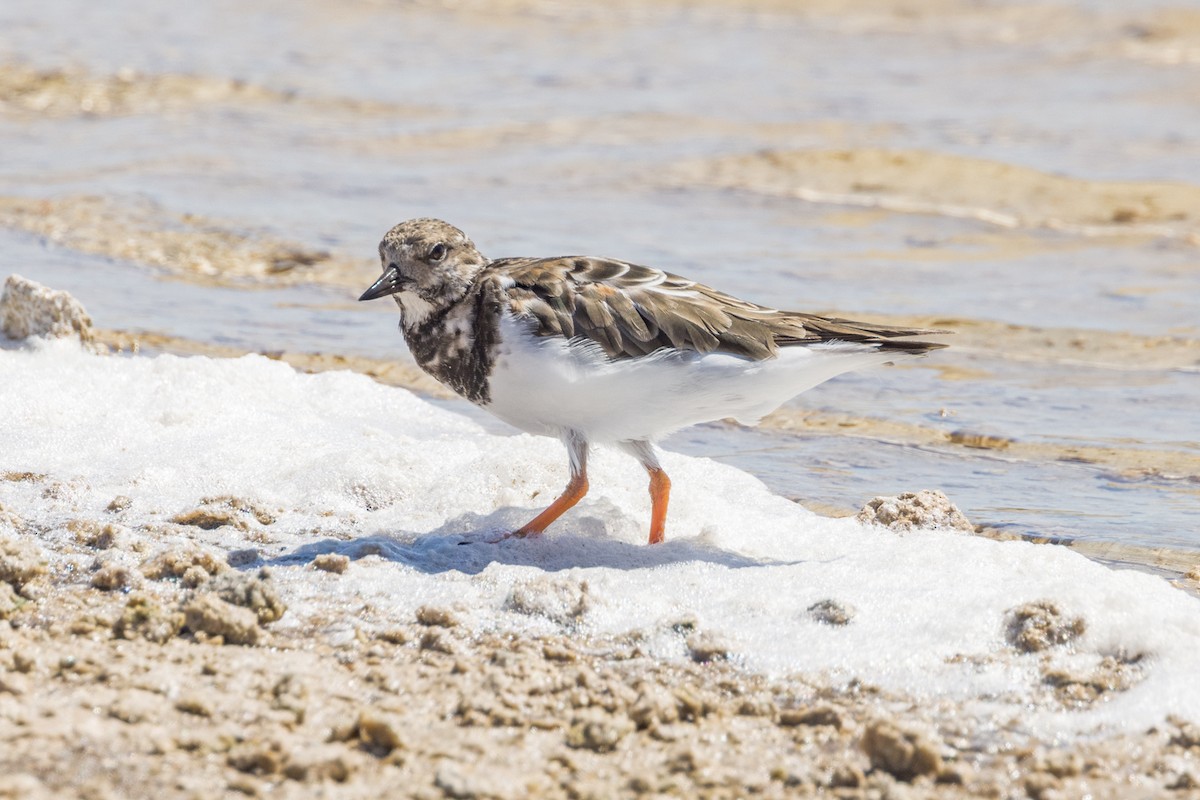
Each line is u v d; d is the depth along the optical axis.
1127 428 13.75
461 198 24.73
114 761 6.34
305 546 9.45
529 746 6.75
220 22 40.38
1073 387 15.22
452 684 7.36
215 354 15.35
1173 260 21.41
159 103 31.95
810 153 28.12
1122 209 24.75
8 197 23.00
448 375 9.67
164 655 7.57
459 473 10.85
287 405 12.80
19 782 6.04
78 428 11.64
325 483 10.57
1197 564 9.95
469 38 40.75
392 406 13.16
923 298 19.02
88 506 10.05
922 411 14.34
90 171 25.30
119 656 7.50
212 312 17.30
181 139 28.62
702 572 8.90
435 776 6.31
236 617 7.82
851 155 27.98
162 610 7.88
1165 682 7.26
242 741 6.62
